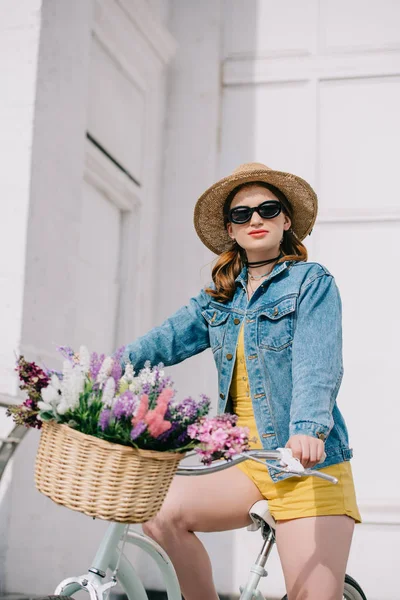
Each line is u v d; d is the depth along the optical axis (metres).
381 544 4.03
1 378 3.02
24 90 3.23
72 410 1.53
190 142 4.75
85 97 3.63
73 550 3.50
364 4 4.67
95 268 4.11
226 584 4.11
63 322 3.39
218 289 2.21
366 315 4.29
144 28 4.34
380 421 4.17
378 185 4.44
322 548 1.93
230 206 2.26
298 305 2.05
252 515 2.10
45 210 3.27
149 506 1.53
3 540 2.95
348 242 4.39
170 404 1.60
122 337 4.33
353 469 4.14
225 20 4.87
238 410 2.15
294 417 1.81
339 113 4.57
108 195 4.21
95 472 1.50
